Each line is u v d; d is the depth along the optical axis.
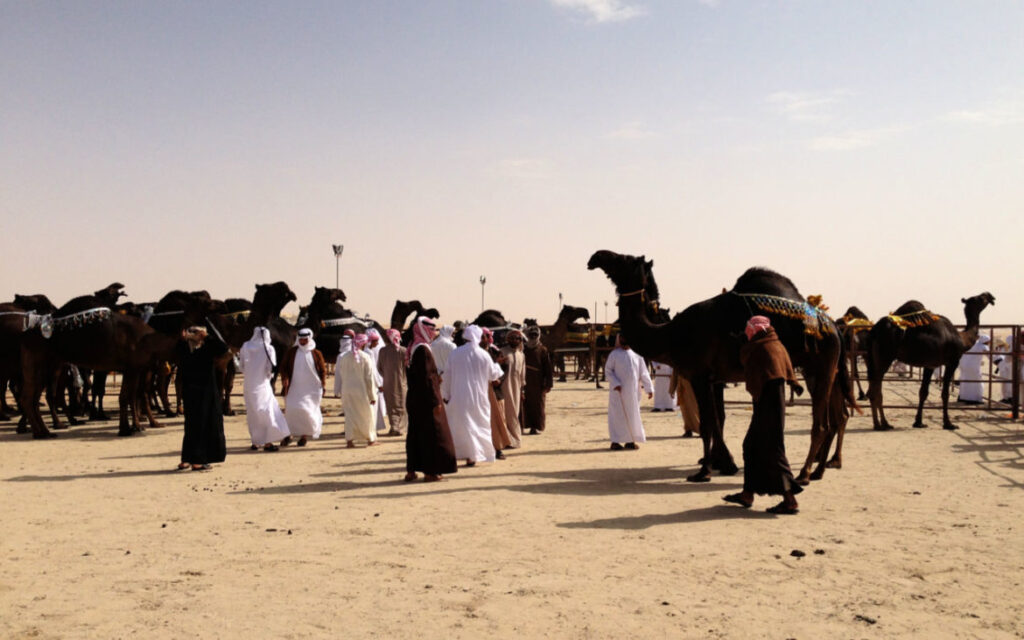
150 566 6.46
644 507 8.53
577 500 8.91
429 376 10.13
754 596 5.59
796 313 9.61
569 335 32.25
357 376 13.55
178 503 8.98
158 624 5.12
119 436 15.23
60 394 19.62
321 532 7.55
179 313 15.55
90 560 6.65
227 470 11.27
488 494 9.29
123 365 15.20
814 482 9.86
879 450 12.59
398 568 6.34
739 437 14.45
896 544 6.93
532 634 4.90
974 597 5.55
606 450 13.01
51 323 14.86
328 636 4.90
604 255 10.95
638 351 10.94
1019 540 7.05
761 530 7.46
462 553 6.75
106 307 15.20
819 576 6.04
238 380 35.22
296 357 13.88
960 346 15.36
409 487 9.82
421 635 4.90
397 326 19.17
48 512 8.54
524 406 15.30
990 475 10.31
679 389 14.55
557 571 6.20
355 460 12.12
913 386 29.58
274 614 5.30
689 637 4.84
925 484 9.71
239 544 7.14
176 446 13.84
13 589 5.88
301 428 13.77
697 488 9.64
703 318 10.18
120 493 9.59
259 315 15.63
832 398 10.55
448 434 10.23
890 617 5.16
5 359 15.59
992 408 18.11
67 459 12.34
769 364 8.13
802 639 4.80
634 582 5.91
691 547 6.86
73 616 5.28
